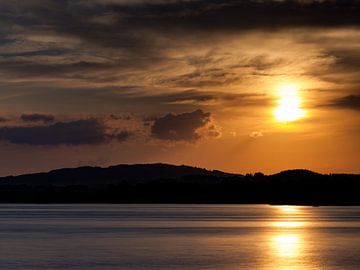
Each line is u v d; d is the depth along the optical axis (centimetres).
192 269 11556
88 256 13325
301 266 12125
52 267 11706
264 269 11719
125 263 12212
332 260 12975
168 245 15762
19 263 12231
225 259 12950
